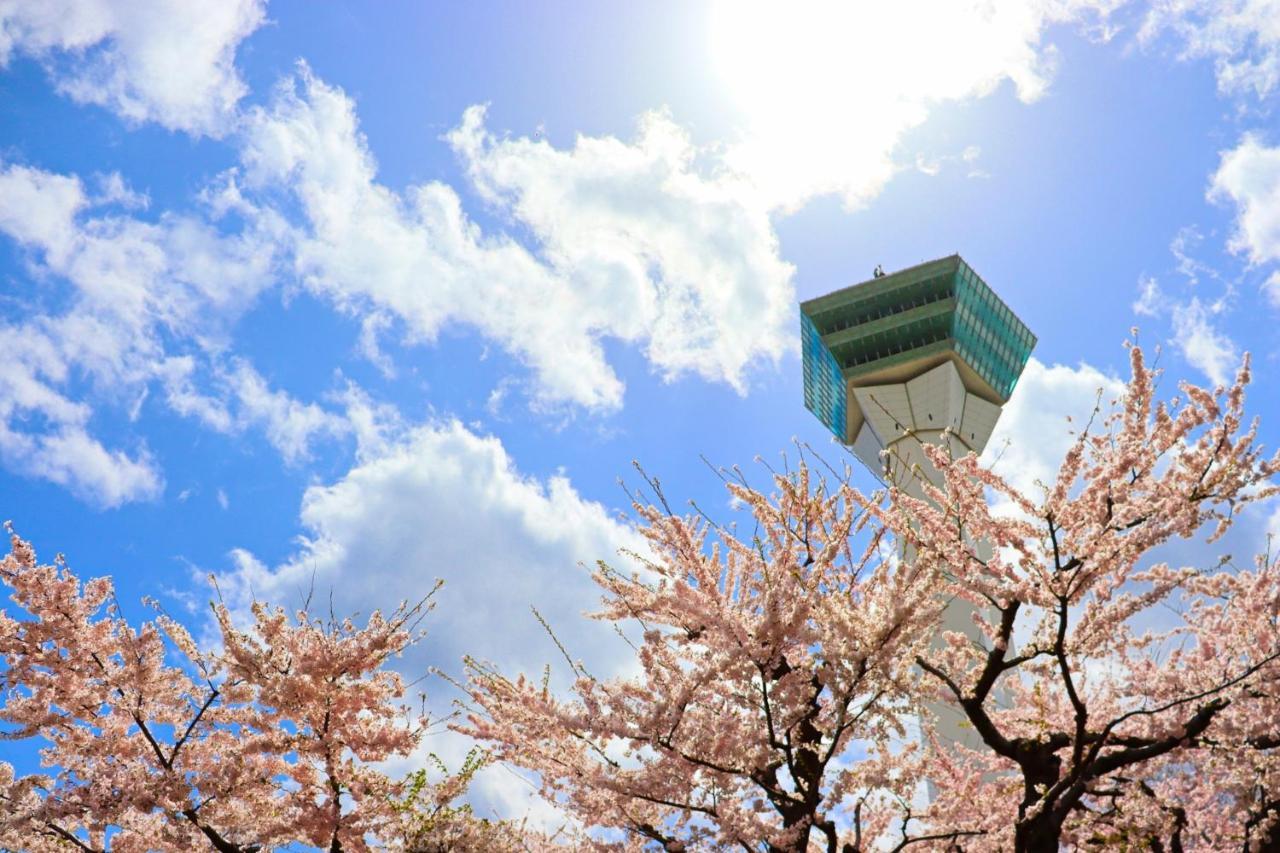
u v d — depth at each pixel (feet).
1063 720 46.11
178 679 43.21
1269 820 39.11
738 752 37.50
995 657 38.93
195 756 41.86
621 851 41.63
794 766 36.76
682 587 37.24
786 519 42.93
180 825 40.93
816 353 334.85
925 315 312.71
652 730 36.50
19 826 39.11
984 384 315.78
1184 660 45.98
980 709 39.52
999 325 331.16
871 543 45.24
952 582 38.60
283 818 42.83
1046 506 36.55
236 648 42.32
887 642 36.01
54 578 42.14
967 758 47.93
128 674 41.60
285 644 44.01
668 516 39.93
